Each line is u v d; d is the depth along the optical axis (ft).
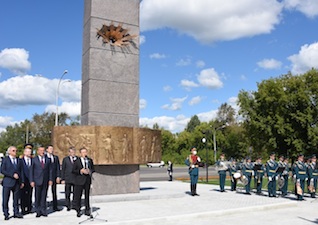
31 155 36.83
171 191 54.65
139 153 48.83
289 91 133.59
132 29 53.31
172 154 275.59
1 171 33.09
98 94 49.26
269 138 136.56
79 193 34.32
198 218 35.27
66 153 45.37
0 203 45.21
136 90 52.47
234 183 62.28
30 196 36.47
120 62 51.55
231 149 249.96
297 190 50.26
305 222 33.53
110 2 51.88
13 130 297.33
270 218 35.73
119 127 47.50
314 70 130.31
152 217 33.60
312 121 124.67
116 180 48.98
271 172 53.52
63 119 216.95
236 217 36.29
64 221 31.63
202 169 179.73
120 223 30.83
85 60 51.06
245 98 143.64
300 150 124.36
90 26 50.03
